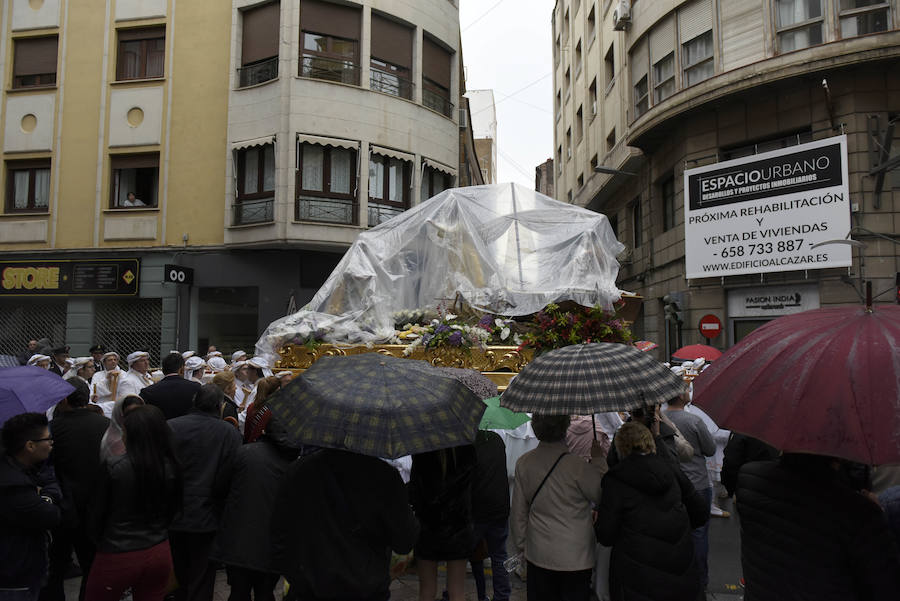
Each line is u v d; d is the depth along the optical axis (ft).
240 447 13.43
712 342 50.57
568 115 104.37
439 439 9.05
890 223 41.96
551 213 24.62
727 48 49.85
